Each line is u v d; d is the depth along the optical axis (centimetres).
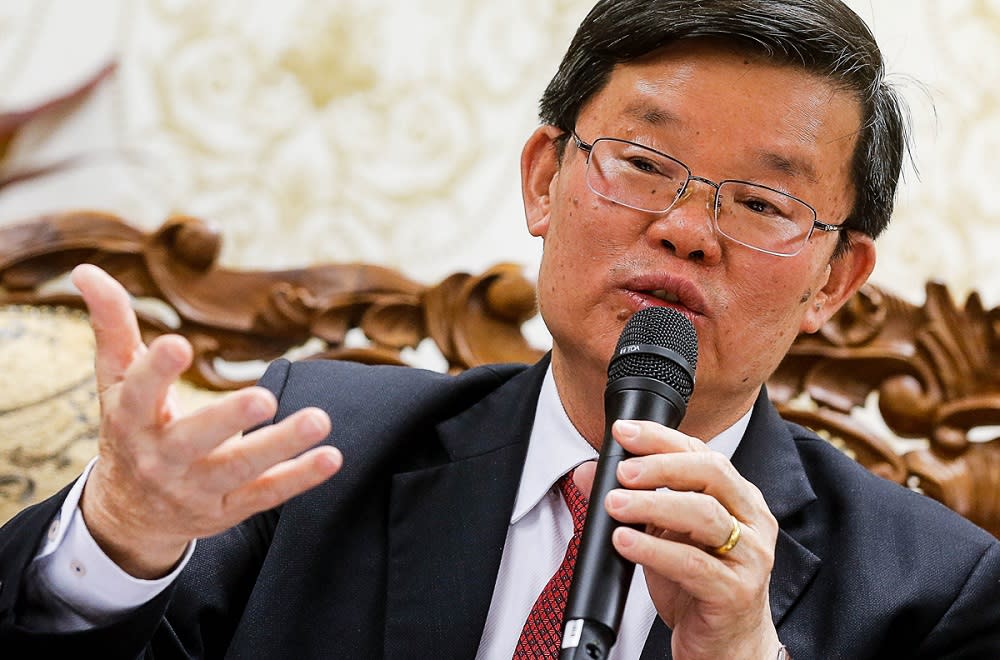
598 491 289
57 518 310
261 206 883
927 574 394
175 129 883
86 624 305
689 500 285
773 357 379
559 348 386
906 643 389
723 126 360
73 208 867
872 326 557
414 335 572
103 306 281
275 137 888
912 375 554
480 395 435
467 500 396
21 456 521
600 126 376
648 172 364
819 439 446
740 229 361
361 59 894
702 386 371
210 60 887
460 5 899
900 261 889
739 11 358
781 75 362
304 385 444
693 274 359
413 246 888
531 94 900
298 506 396
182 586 380
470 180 895
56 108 873
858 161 383
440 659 367
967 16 899
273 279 573
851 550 398
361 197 888
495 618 383
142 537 292
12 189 862
